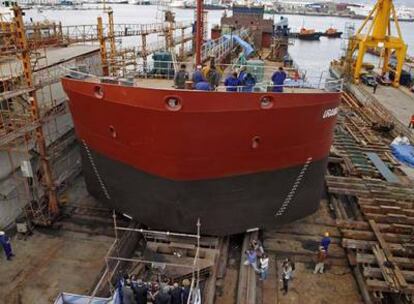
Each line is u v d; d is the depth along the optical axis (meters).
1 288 11.73
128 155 11.97
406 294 11.18
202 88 11.07
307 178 13.15
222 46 21.78
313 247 14.00
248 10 40.09
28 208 15.05
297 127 11.71
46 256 13.10
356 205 16.33
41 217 14.38
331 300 11.68
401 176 19.72
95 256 13.07
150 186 11.98
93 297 9.78
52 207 14.71
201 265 11.29
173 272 11.23
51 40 24.61
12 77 14.71
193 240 12.41
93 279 12.06
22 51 12.70
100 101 11.59
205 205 11.84
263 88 12.21
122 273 11.84
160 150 11.14
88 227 14.58
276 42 34.94
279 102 10.94
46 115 15.31
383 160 21.09
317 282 12.39
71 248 13.48
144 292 9.86
